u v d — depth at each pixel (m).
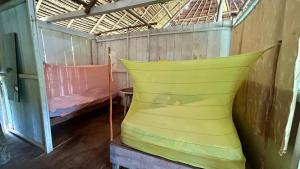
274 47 1.01
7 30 2.12
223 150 1.10
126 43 3.84
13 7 1.93
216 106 1.21
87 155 1.95
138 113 1.49
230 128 1.17
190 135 1.21
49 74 2.88
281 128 0.88
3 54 2.24
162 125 1.33
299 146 0.82
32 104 2.06
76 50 3.81
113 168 1.61
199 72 1.21
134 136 1.43
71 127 2.79
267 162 1.12
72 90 3.32
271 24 1.11
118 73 4.02
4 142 2.10
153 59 3.57
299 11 0.74
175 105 1.33
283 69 0.88
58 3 2.66
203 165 1.16
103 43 4.16
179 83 1.29
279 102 0.91
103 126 2.85
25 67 2.01
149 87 1.42
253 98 1.43
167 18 4.66
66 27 3.50
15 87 2.14
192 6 4.71
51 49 3.28
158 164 1.31
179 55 3.29
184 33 3.19
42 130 2.00
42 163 1.79
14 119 2.44
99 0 2.80
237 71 1.11
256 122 1.31
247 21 1.76
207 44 3.01
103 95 3.38
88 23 3.63
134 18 3.79
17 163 1.78
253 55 1.04
